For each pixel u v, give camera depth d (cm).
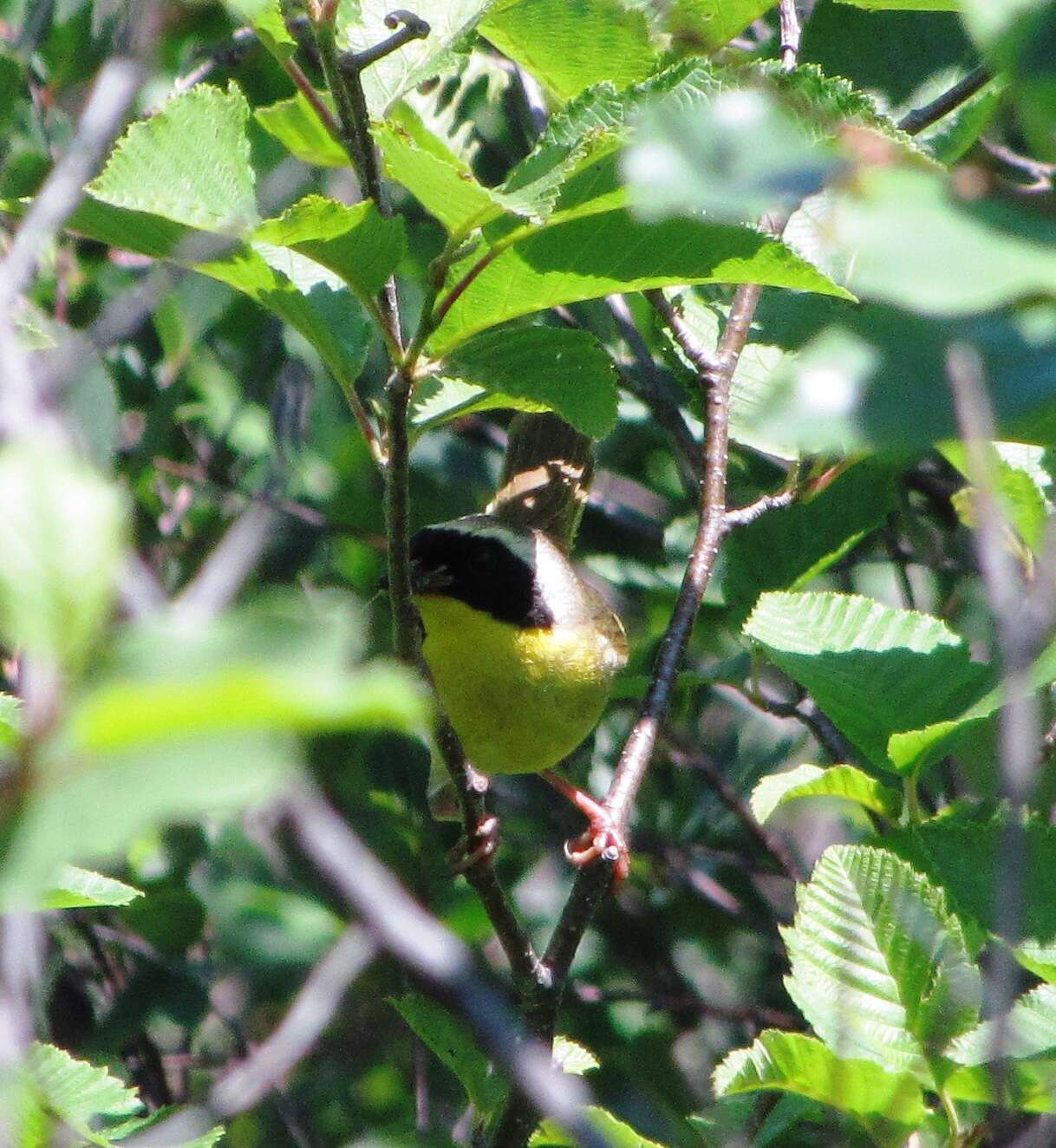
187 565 1041
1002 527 644
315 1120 998
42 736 195
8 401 296
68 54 1034
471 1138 720
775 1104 658
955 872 605
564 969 673
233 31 1013
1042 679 570
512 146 1109
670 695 770
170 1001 1003
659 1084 1035
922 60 852
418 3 629
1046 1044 537
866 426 244
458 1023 656
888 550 1050
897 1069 540
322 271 638
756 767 1134
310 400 1104
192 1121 543
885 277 233
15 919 322
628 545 1173
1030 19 235
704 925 1127
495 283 530
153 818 193
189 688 193
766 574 918
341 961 472
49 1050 588
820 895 568
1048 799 730
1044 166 958
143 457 997
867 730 686
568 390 547
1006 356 247
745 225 506
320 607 1036
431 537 952
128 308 562
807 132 348
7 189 943
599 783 1157
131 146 488
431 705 589
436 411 688
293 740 201
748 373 820
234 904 1012
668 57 701
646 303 1070
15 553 209
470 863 647
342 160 738
